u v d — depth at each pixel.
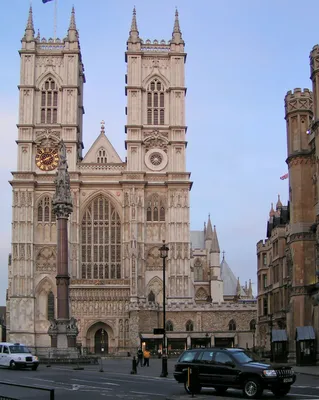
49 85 134.75
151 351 114.06
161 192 131.62
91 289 123.12
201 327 118.94
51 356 71.62
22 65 134.38
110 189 131.38
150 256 128.88
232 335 119.06
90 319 122.19
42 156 131.50
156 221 130.25
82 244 129.62
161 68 136.88
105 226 130.38
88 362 73.62
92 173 131.25
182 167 131.88
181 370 36.41
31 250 126.00
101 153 135.38
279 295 96.50
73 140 132.00
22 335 122.44
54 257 127.44
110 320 122.25
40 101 133.88
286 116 80.12
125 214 129.12
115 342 121.56
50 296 126.31
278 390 33.44
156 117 134.62
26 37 135.50
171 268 126.94
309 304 73.56
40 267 126.81
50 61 135.62
